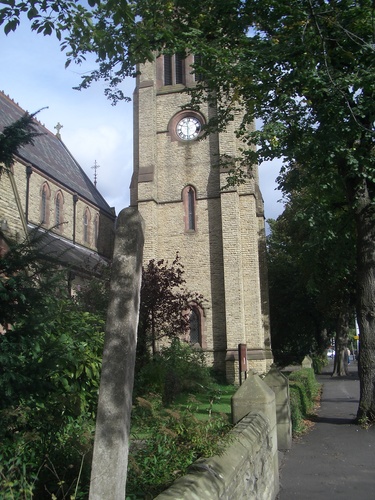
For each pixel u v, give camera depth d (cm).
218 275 2686
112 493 317
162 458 516
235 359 2488
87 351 756
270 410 710
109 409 329
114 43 810
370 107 1175
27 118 543
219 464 441
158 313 1856
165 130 2908
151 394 894
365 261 1309
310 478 780
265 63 1196
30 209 2752
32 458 493
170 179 2852
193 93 1480
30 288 486
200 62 1320
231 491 435
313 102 1277
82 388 722
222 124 1510
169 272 1902
